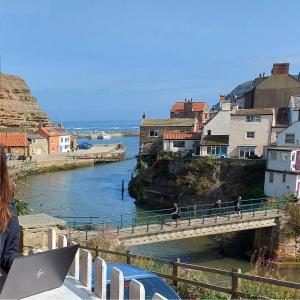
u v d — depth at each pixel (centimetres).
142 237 2275
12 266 288
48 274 327
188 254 2727
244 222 2677
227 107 5097
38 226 870
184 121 6144
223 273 780
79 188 5478
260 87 6166
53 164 7350
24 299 309
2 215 272
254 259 2703
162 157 4709
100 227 2367
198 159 4328
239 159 4112
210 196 4144
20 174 6234
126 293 454
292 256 2741
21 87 14038
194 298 821
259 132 4666
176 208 2917
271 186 3831
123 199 4822
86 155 8444
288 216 2798
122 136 19338
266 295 817
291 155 3706
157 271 1028
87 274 414
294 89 6003
